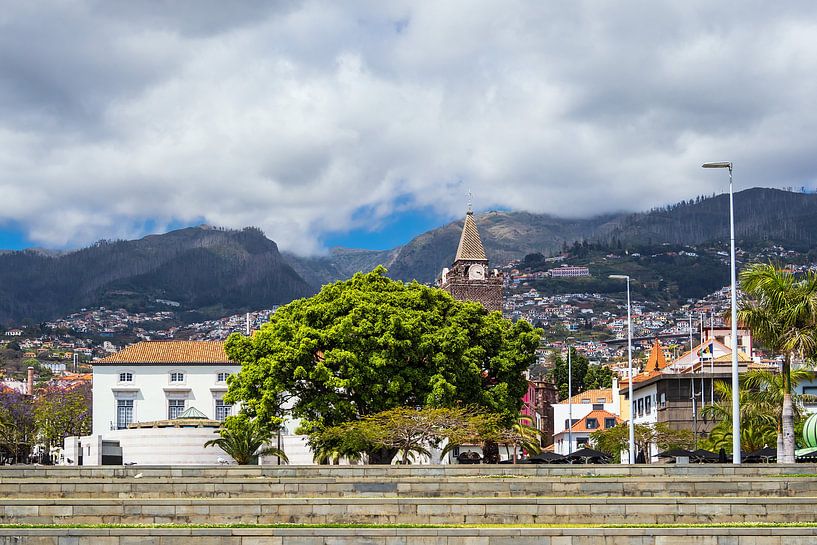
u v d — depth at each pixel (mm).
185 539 49062
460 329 106188
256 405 102812
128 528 49969
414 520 53781
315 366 102375
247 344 106500
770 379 98562
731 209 77312
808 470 61438
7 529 49594
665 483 58125
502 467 62062
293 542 48938
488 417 102312
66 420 172250
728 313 79688
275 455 119250
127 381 159375
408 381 103438
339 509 54062
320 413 103625
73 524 53750
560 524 53312
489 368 110000
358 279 111938
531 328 111875
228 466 61844
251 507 53969
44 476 61656
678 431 140375
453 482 58281
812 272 76438
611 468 61875
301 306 109375
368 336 103000
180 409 159125
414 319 104750
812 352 75312
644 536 48812
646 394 168000
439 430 97375
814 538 48781
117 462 128750
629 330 108188
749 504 53719
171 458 126750
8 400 171000
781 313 75188
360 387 102562
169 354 160750
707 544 48750
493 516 53625
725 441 112750
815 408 129250
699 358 179875
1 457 163125
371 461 104062
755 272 76438
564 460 112625
